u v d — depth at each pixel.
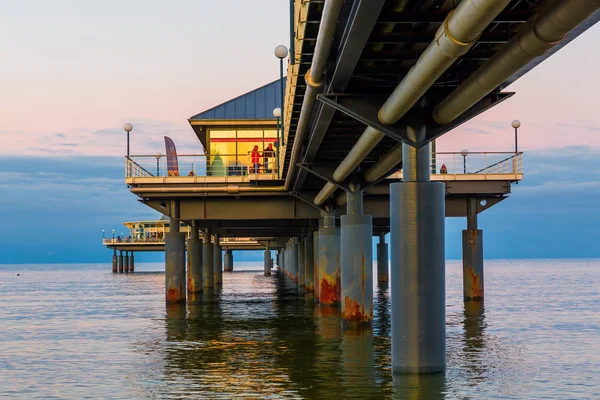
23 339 32.59
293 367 22.14
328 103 19.41
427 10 15.27
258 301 51.25
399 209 19.06
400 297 19.06
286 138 30.16
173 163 49.53
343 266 32.41
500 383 19.52
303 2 15.79
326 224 43.88
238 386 19.47
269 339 29.00
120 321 39.53
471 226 45.41
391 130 19.11
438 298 18.94
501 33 15.82
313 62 18.12
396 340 19.23
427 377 19.00
